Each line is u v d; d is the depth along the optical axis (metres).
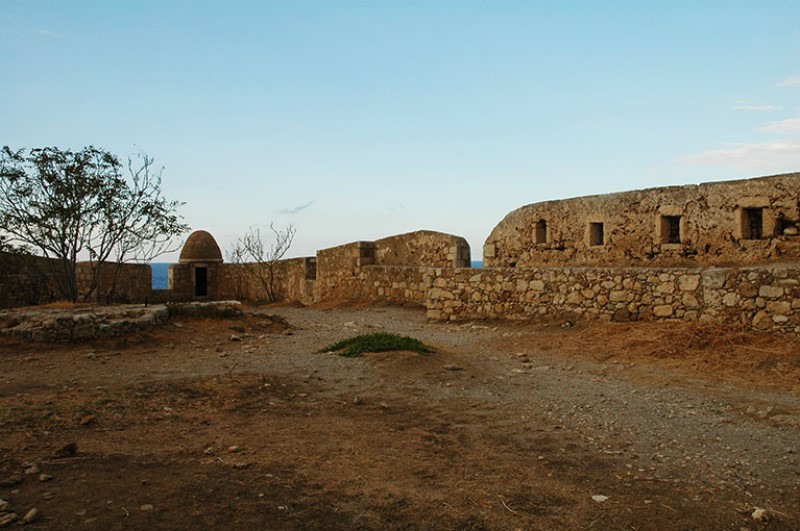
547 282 14.20
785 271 10.38
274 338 13.24
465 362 10.27
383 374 9.16
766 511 4.39
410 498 4.70
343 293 24.73
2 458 5.23
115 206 19.41
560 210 17.50
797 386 8.15
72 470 5.03
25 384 8.29
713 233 14.42
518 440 6.20
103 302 21.28
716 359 9.67
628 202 16.00
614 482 5.07
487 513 4.46
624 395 8.03
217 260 33.09
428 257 22.28
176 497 4.57
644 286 12.45
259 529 4.12
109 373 9.16
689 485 5.00
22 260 19.64
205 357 10.68
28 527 3.98
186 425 6.52
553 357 10.88
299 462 5.44
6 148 17.59
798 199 13.11
